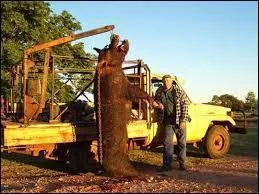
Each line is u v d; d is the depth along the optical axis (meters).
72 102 10.27
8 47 16.98
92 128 10.21
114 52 9.27
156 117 11.05
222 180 8.27
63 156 10.37
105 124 9.09
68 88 13.25
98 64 9.25
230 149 14.12
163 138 10.11
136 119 10.85
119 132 9.05
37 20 18.00
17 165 11.39
